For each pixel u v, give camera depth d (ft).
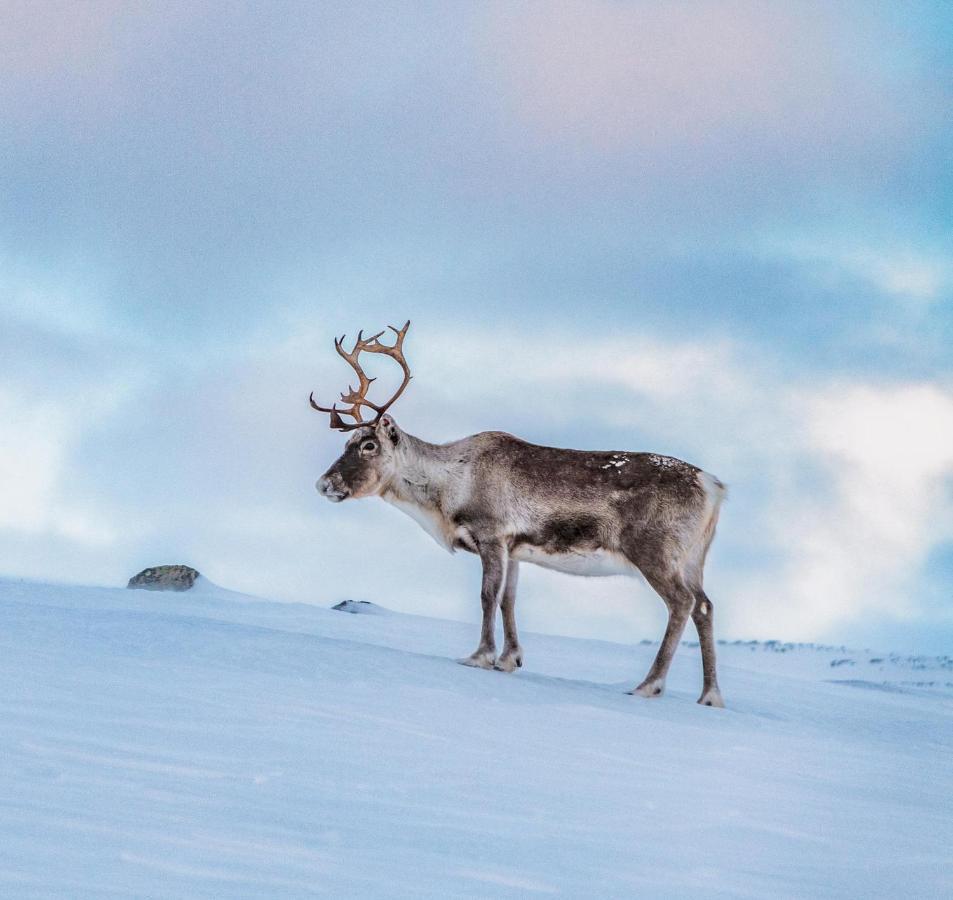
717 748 120.06
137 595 266.16
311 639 146.82
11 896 45.52
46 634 126.52
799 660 465.88
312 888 51.39
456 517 165.68
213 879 50.90
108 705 89.40
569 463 165.78
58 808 58.80
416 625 280.10
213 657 125.80
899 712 209.87
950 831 88.07
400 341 173.17
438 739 97.40
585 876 59.77
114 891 47.55
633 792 86.12
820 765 118.01
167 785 67.05
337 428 168.96
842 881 66.13
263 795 68.03
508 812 73.10
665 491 163.84
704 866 65.51
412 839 62.69
